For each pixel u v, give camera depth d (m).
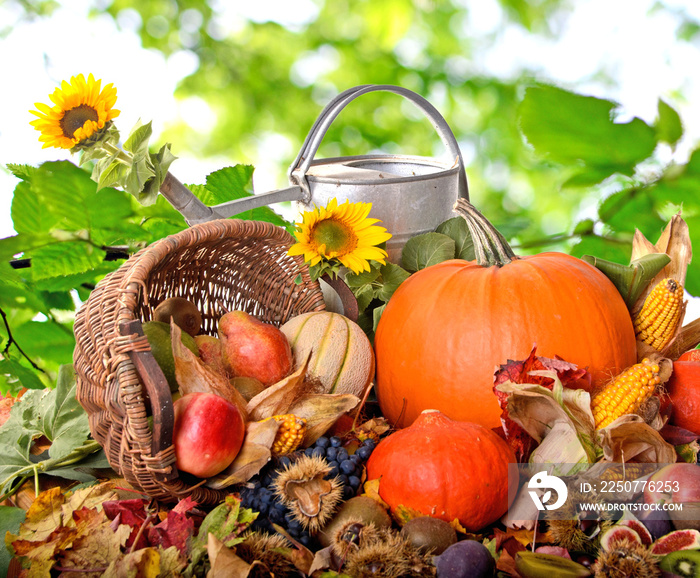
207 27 3.36
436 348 1.50
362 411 1.61
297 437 1.42
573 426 1.35
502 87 2.89
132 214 1.94
